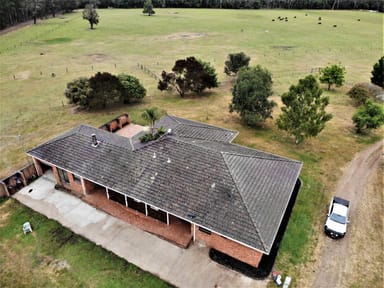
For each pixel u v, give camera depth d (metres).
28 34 89.62
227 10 144.88
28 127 34.44
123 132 33.50
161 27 100.12
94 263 18.11
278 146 30.27
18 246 19.34
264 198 18.36
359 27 99.62
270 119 36.03
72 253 18.80
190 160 20.50
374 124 31.08
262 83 32.31
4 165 27.30
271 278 17.11
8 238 19.94
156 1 150.12
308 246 19.06
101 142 23.56
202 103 41.12
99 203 22.66
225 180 18.91
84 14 95.94
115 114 37.53
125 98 39.53
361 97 39.28
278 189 19.36
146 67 57.84
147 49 72.31
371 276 17.17
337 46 73.56
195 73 41.53
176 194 18.91
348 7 149.50
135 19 116.44
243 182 18.92
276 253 18.42
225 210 17.53
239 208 17.44
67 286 16.83
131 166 21.19
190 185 19.14
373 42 77.62
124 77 40.38
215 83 44.06
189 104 40.81
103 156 22.38
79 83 38.47
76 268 17.83
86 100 36.94
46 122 35.62
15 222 21.17
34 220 21.30
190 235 19.88
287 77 50.81
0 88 47.19
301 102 27.86
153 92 45.59
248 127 34.12
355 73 53.00
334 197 21.81
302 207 22.22
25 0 106.25
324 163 27.45
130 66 58.59
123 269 17.72
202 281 17.02
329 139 31.52
